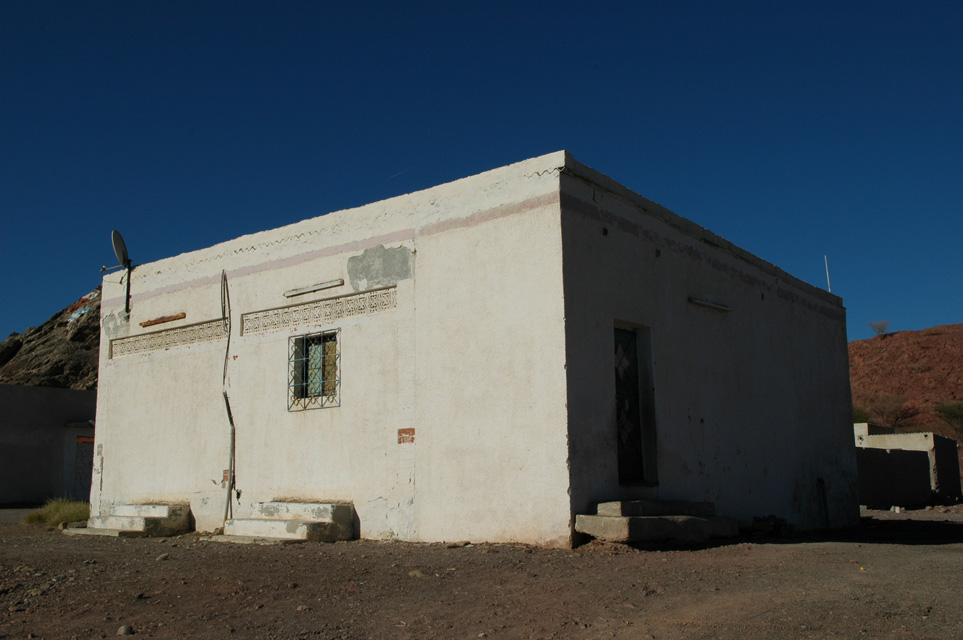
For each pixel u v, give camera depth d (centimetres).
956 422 4850
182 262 1359
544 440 891
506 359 939
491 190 988
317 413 1124
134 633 510
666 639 468
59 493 2489
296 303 1180
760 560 770
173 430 1311
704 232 1210
